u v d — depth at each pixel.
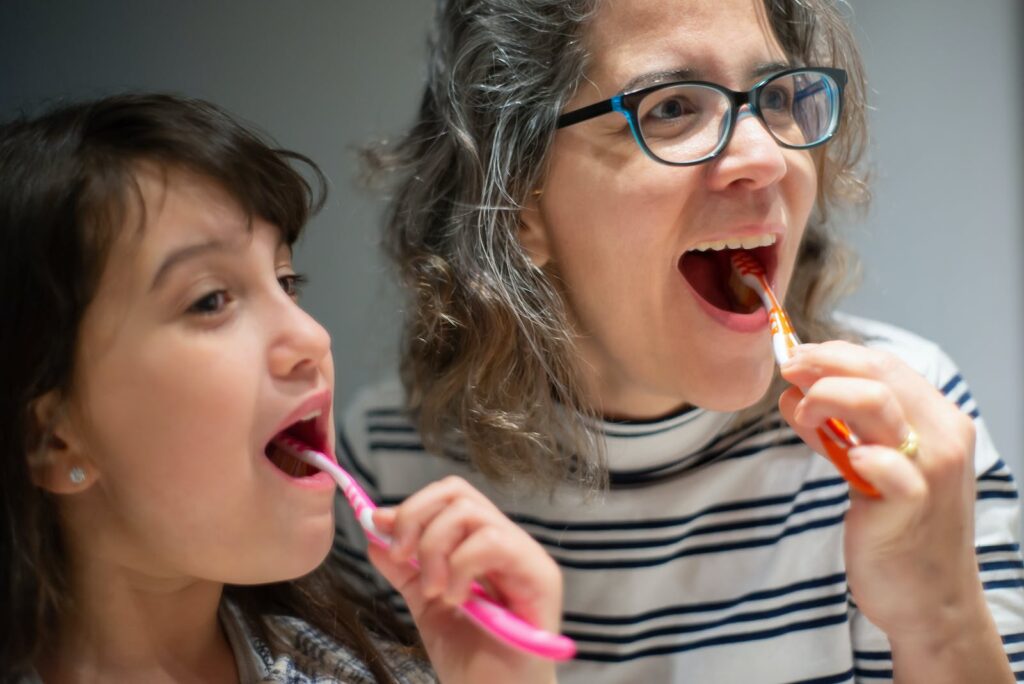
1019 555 0.92
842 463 0.69
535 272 0.88
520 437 0.89
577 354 0.89
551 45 0.84
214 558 0.68
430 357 0.94
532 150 0.85
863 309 1.23
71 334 0.65
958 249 1.22
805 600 0.93
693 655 0.93
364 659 0.81
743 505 0.95
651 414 0.91
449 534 0.61
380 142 1.05
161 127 0.66
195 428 0.65
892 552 0.70
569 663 0.94
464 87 0.90
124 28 1.09
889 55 1.19
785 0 0.87
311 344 0.68
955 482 0.68
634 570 0.93
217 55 1.12
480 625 0.65
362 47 1.15
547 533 0.94
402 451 1.00
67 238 0.64
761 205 0.80
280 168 0.71
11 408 0.66
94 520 0.69
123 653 0.71
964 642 0.73
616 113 0.80
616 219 0.82
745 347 0.83
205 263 0.66
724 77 0.80
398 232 1.00
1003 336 1.22
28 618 0.68
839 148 0.97
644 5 0.80
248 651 0.76
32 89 1.07
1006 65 1.19
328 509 0.70
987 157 1.20
